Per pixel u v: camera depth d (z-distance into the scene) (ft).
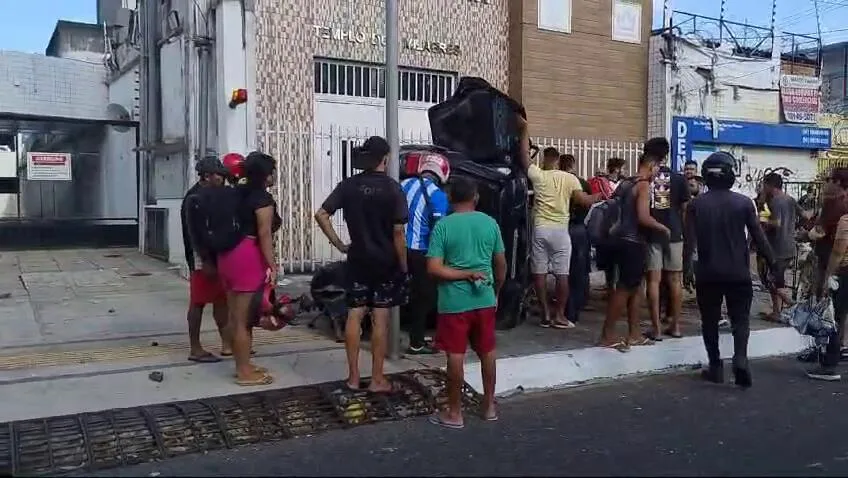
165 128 46.80
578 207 29.12
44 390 19.86
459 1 46.19
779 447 17.24
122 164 55.52
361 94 43.50
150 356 23.31
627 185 24.59
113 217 55.67
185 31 41.78
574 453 16.81
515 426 18.95
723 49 56.39
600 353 24.48
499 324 27.91
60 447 16.75
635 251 24.53
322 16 41.65
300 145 39.58
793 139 60.54
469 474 15.48
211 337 26.08
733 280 22.35
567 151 47.24
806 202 40.78
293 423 18.67
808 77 61.87
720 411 20.36
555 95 48.91
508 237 26.99
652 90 53.16
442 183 24.23
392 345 23.38
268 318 20.81
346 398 19.76
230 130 37.88
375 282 19.97
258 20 39.81
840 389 22.80
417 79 45.47
